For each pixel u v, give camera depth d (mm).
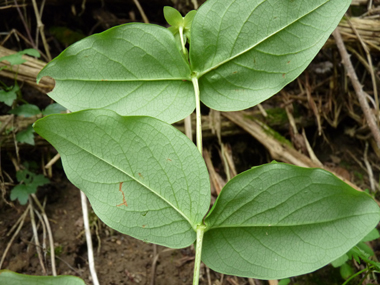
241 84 249
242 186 220
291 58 240
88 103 246
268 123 432
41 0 454
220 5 239
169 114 251
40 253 344
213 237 229
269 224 224
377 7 475
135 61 246
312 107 438
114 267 345
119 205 226
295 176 217
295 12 235
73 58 242
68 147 223
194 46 245
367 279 346
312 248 221
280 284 335
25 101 405
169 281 340
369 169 429
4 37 457
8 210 364
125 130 222
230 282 343
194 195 225
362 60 450
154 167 225
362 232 216
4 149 376
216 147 425
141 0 473
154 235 226
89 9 478
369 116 384
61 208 375
